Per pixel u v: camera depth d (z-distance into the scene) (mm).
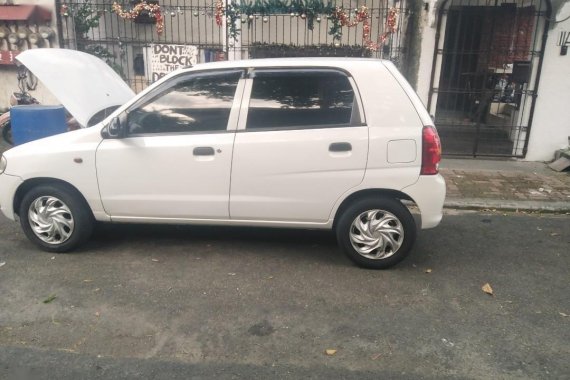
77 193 4738
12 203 4828
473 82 8953
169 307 3902
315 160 4367
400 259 4520
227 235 5379
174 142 4516
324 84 4395
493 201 6613
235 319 3744
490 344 3473
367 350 3385
